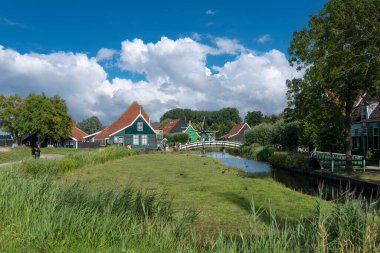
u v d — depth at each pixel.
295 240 5.50
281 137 47.28
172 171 23.64
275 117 104.12
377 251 5.13
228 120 150.75
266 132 58.34
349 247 5.41
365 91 24.62
